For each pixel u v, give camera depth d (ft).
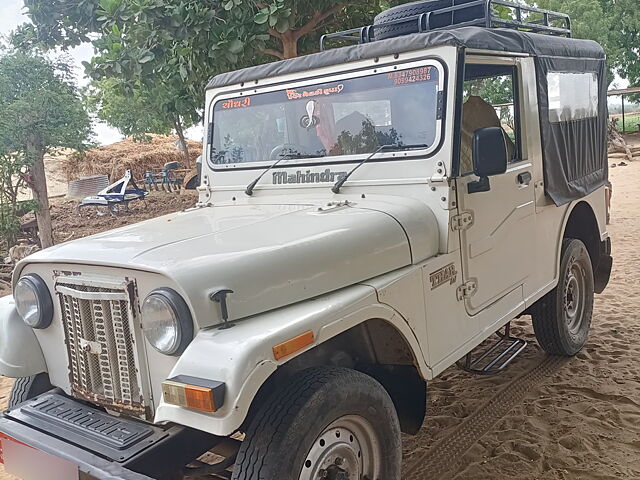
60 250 9.85
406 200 10.97
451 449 12.78
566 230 17.07
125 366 8.84
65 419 9.21
